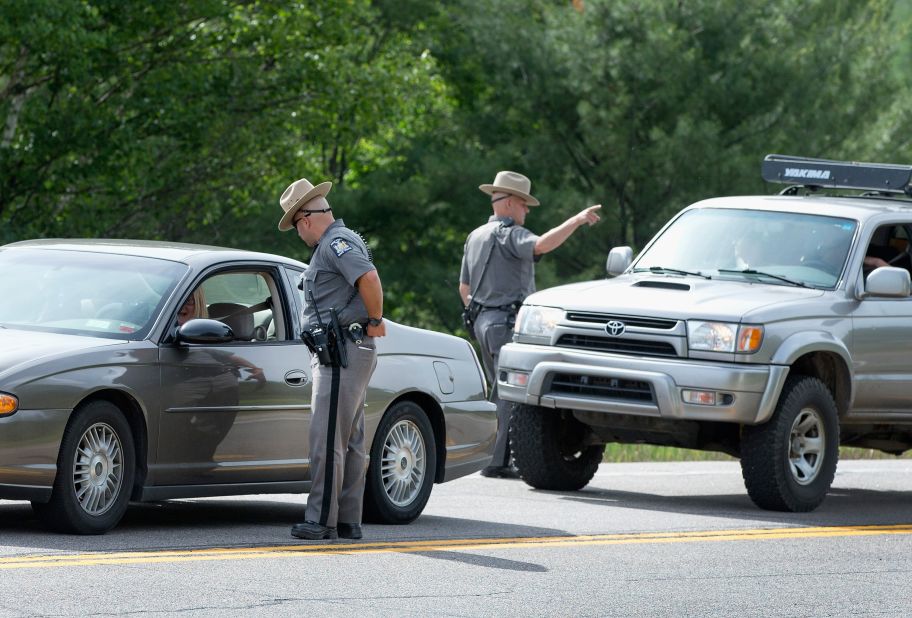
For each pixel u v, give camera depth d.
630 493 39.09
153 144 93.44
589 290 37.12
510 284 41.16
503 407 41.81
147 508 32.44
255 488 29.02
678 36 102.94
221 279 29.27
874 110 107.50
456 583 23.64
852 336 36.12
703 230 39.03
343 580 23.39
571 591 23.41
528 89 107.06
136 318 27.56
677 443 36.75
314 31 101.94
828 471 35.81
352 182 131.62
